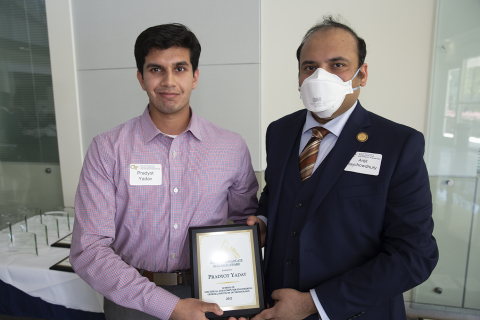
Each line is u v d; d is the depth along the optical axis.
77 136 2.72
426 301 2.56
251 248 1.14
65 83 2.66
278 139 1.21
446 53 2.22
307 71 1.03
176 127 1.24
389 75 2.33
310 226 1.00
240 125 2.55
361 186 0.94
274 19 2.40
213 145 1.27
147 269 1.21
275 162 1.16
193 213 1.22
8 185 2.94
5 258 1.81
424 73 2.28
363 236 0.96
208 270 1.11
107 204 1.18
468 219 2.39
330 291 0.92
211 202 1.25
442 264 2.48
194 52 1.18
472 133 2.27
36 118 2.82
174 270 1.21
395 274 0.87
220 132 1.34
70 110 2.70
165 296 1.02
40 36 2.69
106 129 2.71
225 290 1.09
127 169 1.19
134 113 2.65
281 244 1.09
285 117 1.31
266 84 2.50
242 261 1.13
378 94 2.37
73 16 2.59
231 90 2.52
